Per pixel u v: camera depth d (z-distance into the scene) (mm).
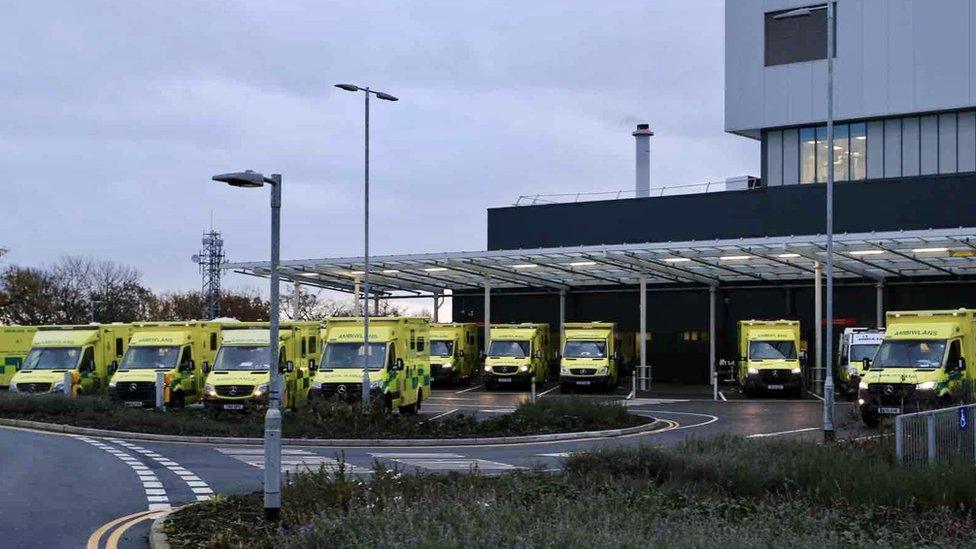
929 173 53094
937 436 18031
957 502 14047
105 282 95375
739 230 56188
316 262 51375
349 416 29047
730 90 58469
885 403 30094
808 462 15883
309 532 10961
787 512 12797
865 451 17938
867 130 54969
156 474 20062
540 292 64688
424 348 36969
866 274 51531
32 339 42062
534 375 51094
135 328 36750
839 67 54844
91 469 20844
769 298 57750
